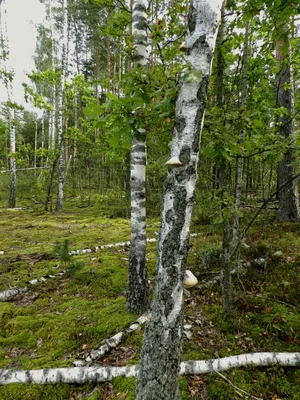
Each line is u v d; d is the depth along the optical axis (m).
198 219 6.84
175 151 1.56
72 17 17.39
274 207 7.09
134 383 2.36
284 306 3.43
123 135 2.04
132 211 3.45
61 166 12.03
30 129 27.27
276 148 2.92
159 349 1.58
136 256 3.44
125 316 3.40
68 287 4.40
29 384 2.46
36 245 6.74
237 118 2.30
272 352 2.66
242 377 2.46
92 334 3.15
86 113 1.87
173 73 1.61
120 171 10.72
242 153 2.97
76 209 12.30
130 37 3.43
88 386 2.44
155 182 9.57
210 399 2.27
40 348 3.02
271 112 4.82
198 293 3.92
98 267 5.04
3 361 2.83
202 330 3.13
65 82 10.80
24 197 16.14
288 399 2.24
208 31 1.51
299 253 4.77
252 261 4.59
